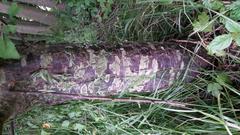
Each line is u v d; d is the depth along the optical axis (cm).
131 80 131
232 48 129
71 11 202
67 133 147
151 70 131
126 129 137
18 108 117
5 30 109
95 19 192
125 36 169
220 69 134
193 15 144
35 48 118
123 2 178
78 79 122
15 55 96
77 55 122
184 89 136
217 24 132
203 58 133
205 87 137
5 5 175
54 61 118
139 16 162
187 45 137
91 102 143
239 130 119
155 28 160
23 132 145
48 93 111
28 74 113
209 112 133
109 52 127
